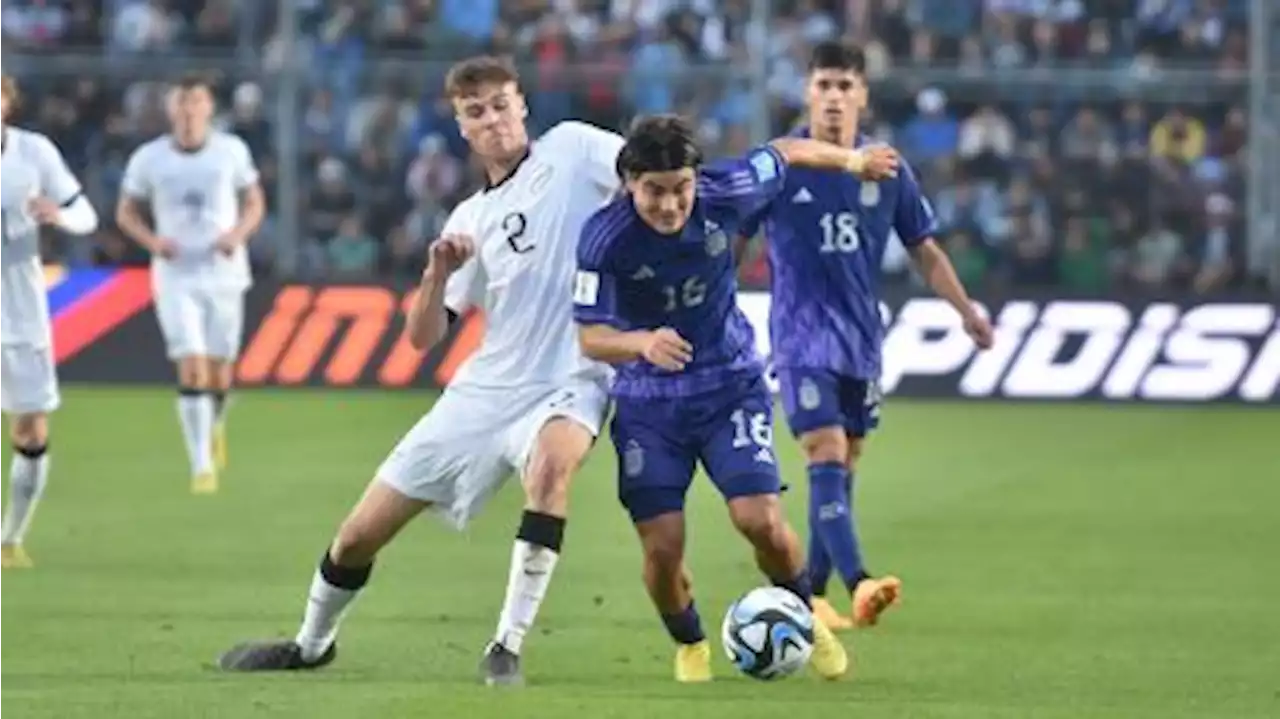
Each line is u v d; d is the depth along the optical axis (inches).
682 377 1508.4
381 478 1528.1
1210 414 3737.7
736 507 1504.7
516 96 1519.4
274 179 4126.5
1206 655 1688.0
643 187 1422.2
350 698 1428.4
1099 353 3804.1
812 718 1363.2
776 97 4180.6
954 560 2261.3
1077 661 1652.3
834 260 1841.8
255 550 2281.0
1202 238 4121.6
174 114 2955.2
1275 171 4037.9
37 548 2299.5
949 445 3351.4
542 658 1646.2
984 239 4126.5
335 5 4333.2
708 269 1483.8
